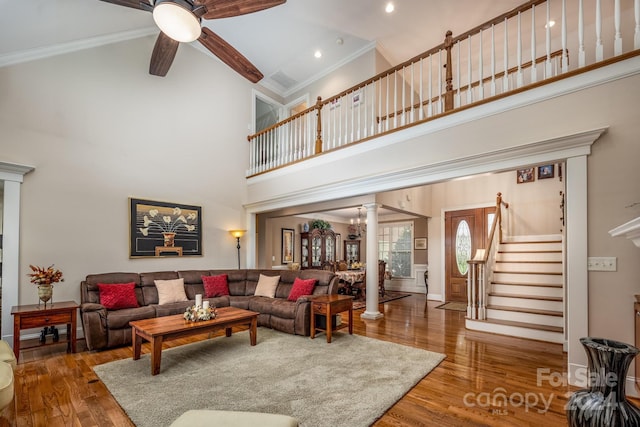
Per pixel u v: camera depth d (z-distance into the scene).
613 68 2.74
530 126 3.14
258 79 4.01
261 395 2.58
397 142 4.19
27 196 4.03
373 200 5.56
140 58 5.23
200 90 6.08
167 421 2.20
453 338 4.27
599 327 2.72
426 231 8.98
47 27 3.88
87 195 4.55
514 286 5.18
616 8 2.78
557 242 5.89
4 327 3.77
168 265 5.42
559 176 6.34
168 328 3.20
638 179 2.61
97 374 3.00
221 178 6.32
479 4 4.75
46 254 4.14
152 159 5.30
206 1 2.73
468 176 3.57
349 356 3.50
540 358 3.49
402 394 2.60
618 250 2.67
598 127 2.79
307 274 5.23
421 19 5.18
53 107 4.30
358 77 6.31
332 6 4.90
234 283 5.74
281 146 6.20
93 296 4.17
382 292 8.41
